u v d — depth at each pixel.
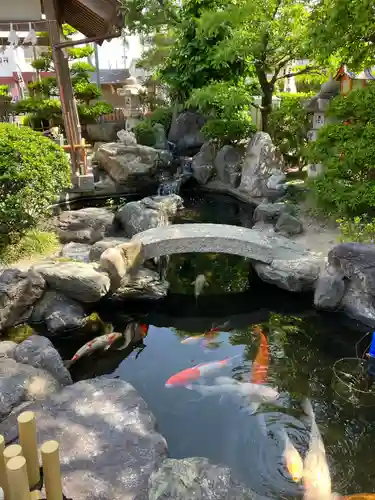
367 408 5.09
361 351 6.18
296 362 5.95
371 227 7.63
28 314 6.57
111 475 3.73
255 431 4.71
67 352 6.23
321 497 3.83
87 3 10.56
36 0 10.91
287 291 7.57
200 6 14.13
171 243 7.88
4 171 7.67
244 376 5.62
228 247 7.93
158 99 21.28
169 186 13.83
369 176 8.41
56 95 17.42
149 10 15.73
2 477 3.07
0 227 8.09
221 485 3.52
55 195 9.01
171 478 3.54
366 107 7.31
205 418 4.89
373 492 4.00
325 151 7.94
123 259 7.30
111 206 12.54
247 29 12.14
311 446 4.43
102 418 4.38
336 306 6.99
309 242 8.69
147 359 6.13
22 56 22.67
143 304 7.52
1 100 18.53
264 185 12.35
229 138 14.48
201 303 7.64
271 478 4.10
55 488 3.11
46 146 8.58
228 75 14.21
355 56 7.69
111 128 19.09
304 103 12.98
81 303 6.84
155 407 5.08
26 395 4.61
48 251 8.42
